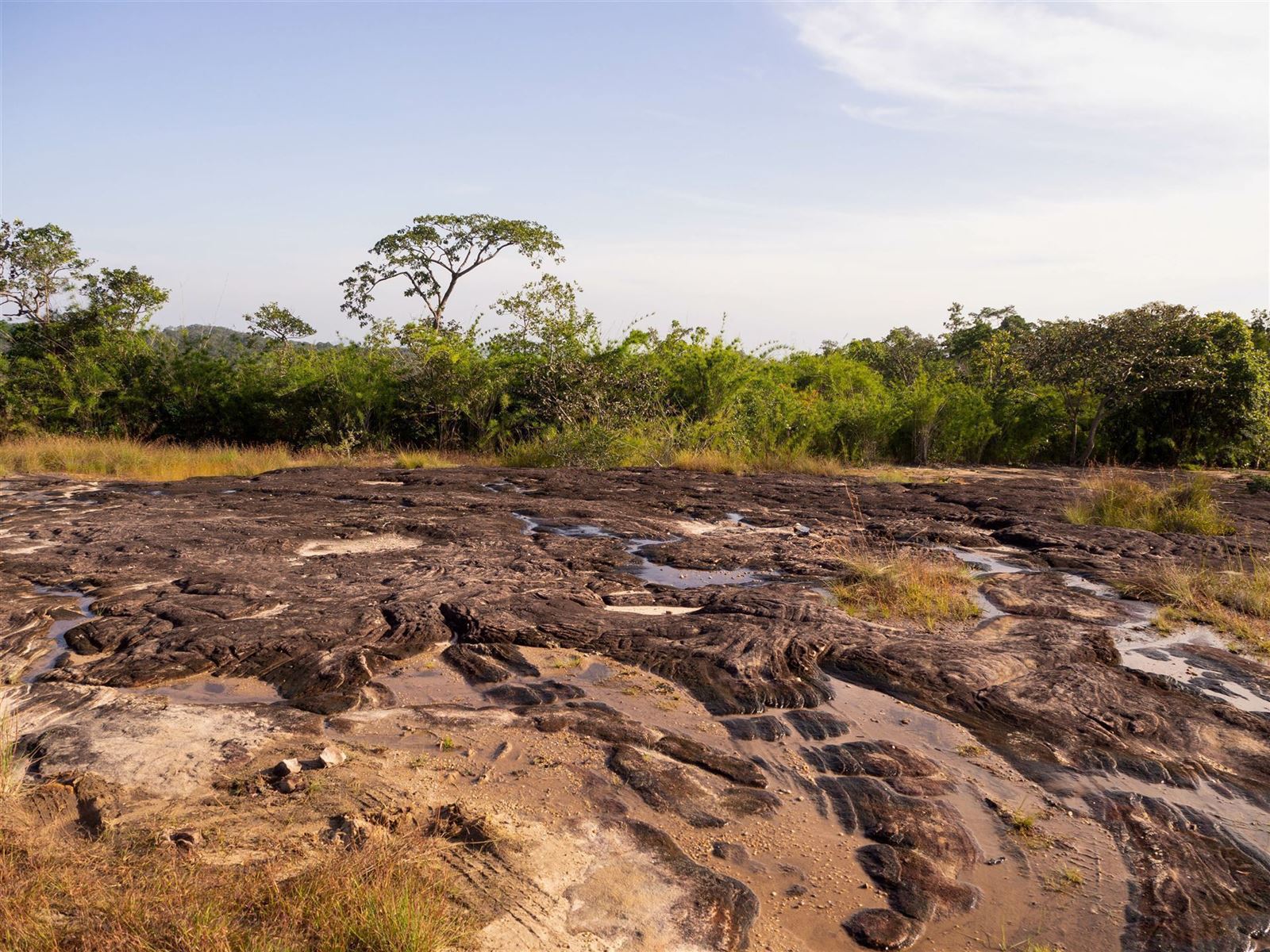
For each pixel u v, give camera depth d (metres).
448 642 5.86
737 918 3.10
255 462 17.27
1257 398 20.42
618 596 6.90
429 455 18.41
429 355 20.92
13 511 10.67
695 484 13.81
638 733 4.53
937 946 3.02
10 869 3.08
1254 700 5.08
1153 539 9.30
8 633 5.84
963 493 12.86
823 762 4.29
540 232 32.41
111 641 5.67
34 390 21.08
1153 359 20.30
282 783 3.88
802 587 7.27
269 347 25.58
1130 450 21.91
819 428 19.70
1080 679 5.24
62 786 3.78
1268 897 3.29
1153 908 3.21
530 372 20.98
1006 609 6.78
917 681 5.21
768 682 5.17
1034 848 3.59
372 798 3.79
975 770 4.24
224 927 2.75
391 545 8.75
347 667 5.27
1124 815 3.85
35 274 22.53
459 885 3.20
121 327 22.89
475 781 4.03
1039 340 22.09
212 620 6.07
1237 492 14.19
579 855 3.45
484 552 8.37
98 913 2.87
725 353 20.44
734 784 4.07
